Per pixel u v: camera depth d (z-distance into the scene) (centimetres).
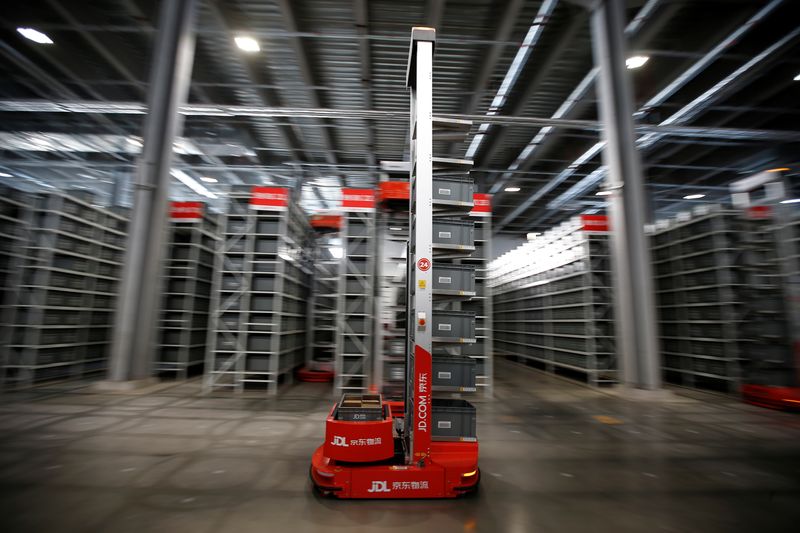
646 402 655
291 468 340
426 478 288
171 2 728
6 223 684
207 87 934
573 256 888
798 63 820
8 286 683
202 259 856
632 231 722
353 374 678
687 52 794
